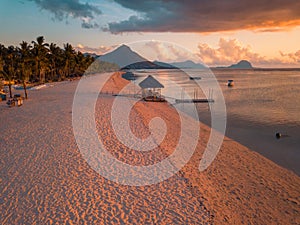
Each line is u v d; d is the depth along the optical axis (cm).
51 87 4475
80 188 849
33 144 1257
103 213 721
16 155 1110
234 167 1135
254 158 1278
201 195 848
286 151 1405
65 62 6606
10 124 1680
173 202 795
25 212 714
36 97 3133
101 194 820
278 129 1916
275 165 1193
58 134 1431
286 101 3581
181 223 692
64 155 1122
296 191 930
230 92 4866
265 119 2291
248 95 4369
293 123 2120
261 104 3284
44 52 5228
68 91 3822
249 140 1619
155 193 845
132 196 819
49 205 748
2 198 778
